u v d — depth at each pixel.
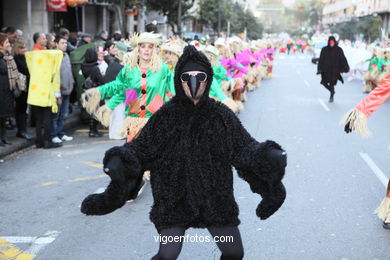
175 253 3.03
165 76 5.55
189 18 33.66
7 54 8.14
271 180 2.94
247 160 2.99
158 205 3.08
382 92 4.82
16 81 8.25
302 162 7.85
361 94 18.02
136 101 5.50
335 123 11.62
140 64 5.47
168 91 5.81
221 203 3.06
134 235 4.89
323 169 7.43
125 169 2.89
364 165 7.72
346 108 14.22
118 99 5.33
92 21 29.48
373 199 6.05
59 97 8.72
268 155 2.90
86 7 28.75
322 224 5.18
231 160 3.10
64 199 6.04
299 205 5.77
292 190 6.35
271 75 25.08
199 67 3.03
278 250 4.54
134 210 5.62
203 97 3.05
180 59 3.05
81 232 4.96
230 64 11.80
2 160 7.89
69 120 11.23
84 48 10.97
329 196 6.13
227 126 3.06
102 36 14.44
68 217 5.39
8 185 6.61
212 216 3.04
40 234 4.89
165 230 3.05
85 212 3.01
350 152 8.62
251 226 5.11
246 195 6.13
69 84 9.36
